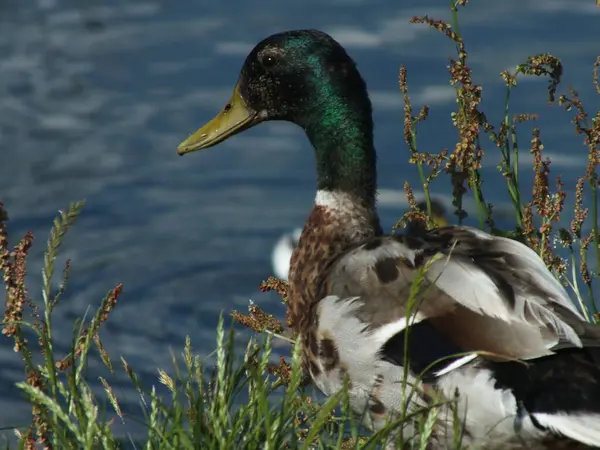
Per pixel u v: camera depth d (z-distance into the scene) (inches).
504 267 229.8
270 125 936.3
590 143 272.8
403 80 280.1
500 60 970.7
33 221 781.9
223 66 1029.8
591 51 975.6
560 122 852.0
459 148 273.7
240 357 261.6
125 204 813.9
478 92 273.1
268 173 857.5
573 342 211.6
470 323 221.0
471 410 218.5
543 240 273.6
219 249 757.9
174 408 218.1
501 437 217.2
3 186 831.1
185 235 772.6
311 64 279.9
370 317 234.2
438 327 225.0
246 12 1151.0
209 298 698.2
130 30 1128.8
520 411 213.0
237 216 800.3
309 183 846.5
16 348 222.8
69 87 1003.9
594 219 275.0
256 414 217.6
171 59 1050.7
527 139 833.5
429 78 955.3
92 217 794.8
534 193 275.3
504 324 217.3
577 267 454.3
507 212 754.8
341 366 238.2
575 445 213.5
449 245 239.9
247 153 890.7
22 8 1203.2
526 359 213.5
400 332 229.8
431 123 877.8
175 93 983.6
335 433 243.8
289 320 272.4
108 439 207.5
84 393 210.4
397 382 226.1
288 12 1137.4
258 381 210.5
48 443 217.3
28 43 1107.9
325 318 240.7
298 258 274.8
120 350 614.2
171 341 635.5
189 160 879.7
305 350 249.0
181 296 696.4
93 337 234.4
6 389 554.9
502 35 1029.8
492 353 214.4
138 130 924.6
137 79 1014.4
